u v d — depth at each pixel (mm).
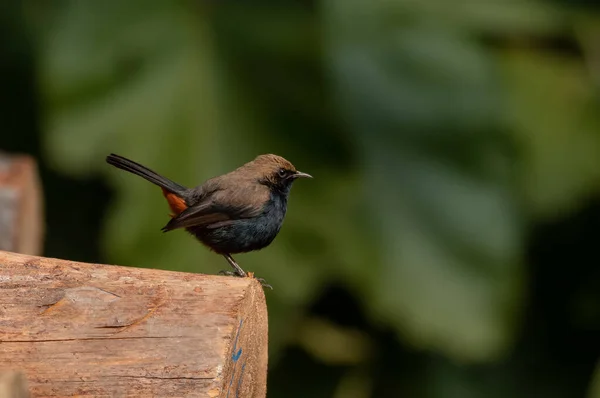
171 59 12977
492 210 14008
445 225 13883
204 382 6281
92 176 14500
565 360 15289
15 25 14500
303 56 13227
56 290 6477
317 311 14281
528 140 14977
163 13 13078
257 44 13203
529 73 15305
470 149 14164
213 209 10562
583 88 15305
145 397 6289
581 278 15500
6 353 6340
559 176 14969
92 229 14531
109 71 12750
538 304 15477
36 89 14570
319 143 13117
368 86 14141
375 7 14305
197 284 6551
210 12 13227
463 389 14578
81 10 12820
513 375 15039
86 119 12578
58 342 6363
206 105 12953
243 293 6562
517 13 15023
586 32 15383
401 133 14094
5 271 6523
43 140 13719
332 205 13094
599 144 15055
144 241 12227
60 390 6305
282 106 13117
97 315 6418
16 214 9617
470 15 14758
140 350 6348
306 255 12859
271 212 10914
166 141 12727
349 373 14117
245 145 12961
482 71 14312
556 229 15398
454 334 13414
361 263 13289
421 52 14281
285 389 14008
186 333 6375
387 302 13359
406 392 14328
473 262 13812
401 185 13930
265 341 7508
